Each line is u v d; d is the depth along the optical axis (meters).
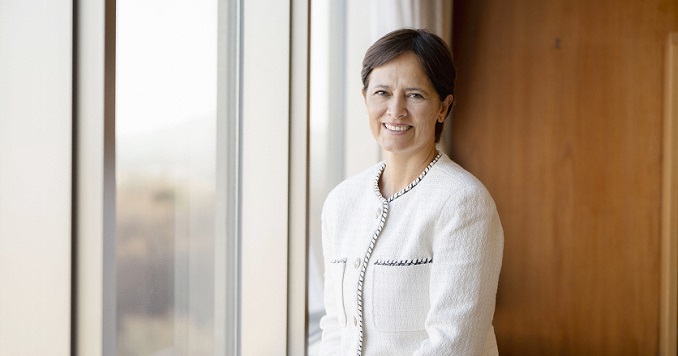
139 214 1.91
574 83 3.85
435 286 1.26
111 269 1.38
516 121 3.92
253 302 2.23
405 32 1.33
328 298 1.50
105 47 1.33
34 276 1.34
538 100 3.89
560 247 3.90
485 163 3.96
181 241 2.09
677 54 3.70
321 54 3.03
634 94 3.79
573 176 3.87
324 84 3.08
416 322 1.31
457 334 1.21
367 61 1.36
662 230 3.79
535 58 3.89
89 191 1.36
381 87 1.33
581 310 3.89
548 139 3.89
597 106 3.83
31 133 1.33
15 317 1.33
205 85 2.16
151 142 1.94
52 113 1.34
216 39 2.20
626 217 3.83
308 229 2.21
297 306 2.22
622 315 3.85
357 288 1.36
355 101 3.21
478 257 1.25
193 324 2.16
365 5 3.15
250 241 2.22
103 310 1.37
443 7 3.50
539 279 3.93
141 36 1.87
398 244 1.33
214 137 2.22
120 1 1.78
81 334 1.38
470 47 3.95
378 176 1.44
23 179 1.33
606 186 3.84
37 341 1.34
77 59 1.35
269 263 2.21
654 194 3.79
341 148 3.25
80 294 1.37
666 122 3.73
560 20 3.85
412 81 1.31
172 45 2.00
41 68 1.33
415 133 1.33
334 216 1.46
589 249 3.87
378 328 1.33
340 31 3.20
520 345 3.96
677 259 3.71
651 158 3.79
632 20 3.78
